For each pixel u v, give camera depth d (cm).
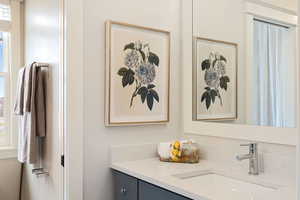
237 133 175
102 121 185
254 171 158
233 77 180
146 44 200
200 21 203
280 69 155
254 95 168
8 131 286
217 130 187
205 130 196
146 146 200
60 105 180
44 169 213
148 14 203
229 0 183
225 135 182
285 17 153
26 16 275
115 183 186
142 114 198
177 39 217
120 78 189
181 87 218
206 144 196
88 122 180
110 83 185
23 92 215
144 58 199
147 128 203
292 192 131
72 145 171
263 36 164
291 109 149
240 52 177
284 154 151
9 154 278
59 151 182
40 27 226
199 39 204
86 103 179
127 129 195
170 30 214
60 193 180
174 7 216
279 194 127
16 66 284
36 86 202
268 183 145
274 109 157
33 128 198
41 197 221
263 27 164
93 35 182
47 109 206
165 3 212
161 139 209
